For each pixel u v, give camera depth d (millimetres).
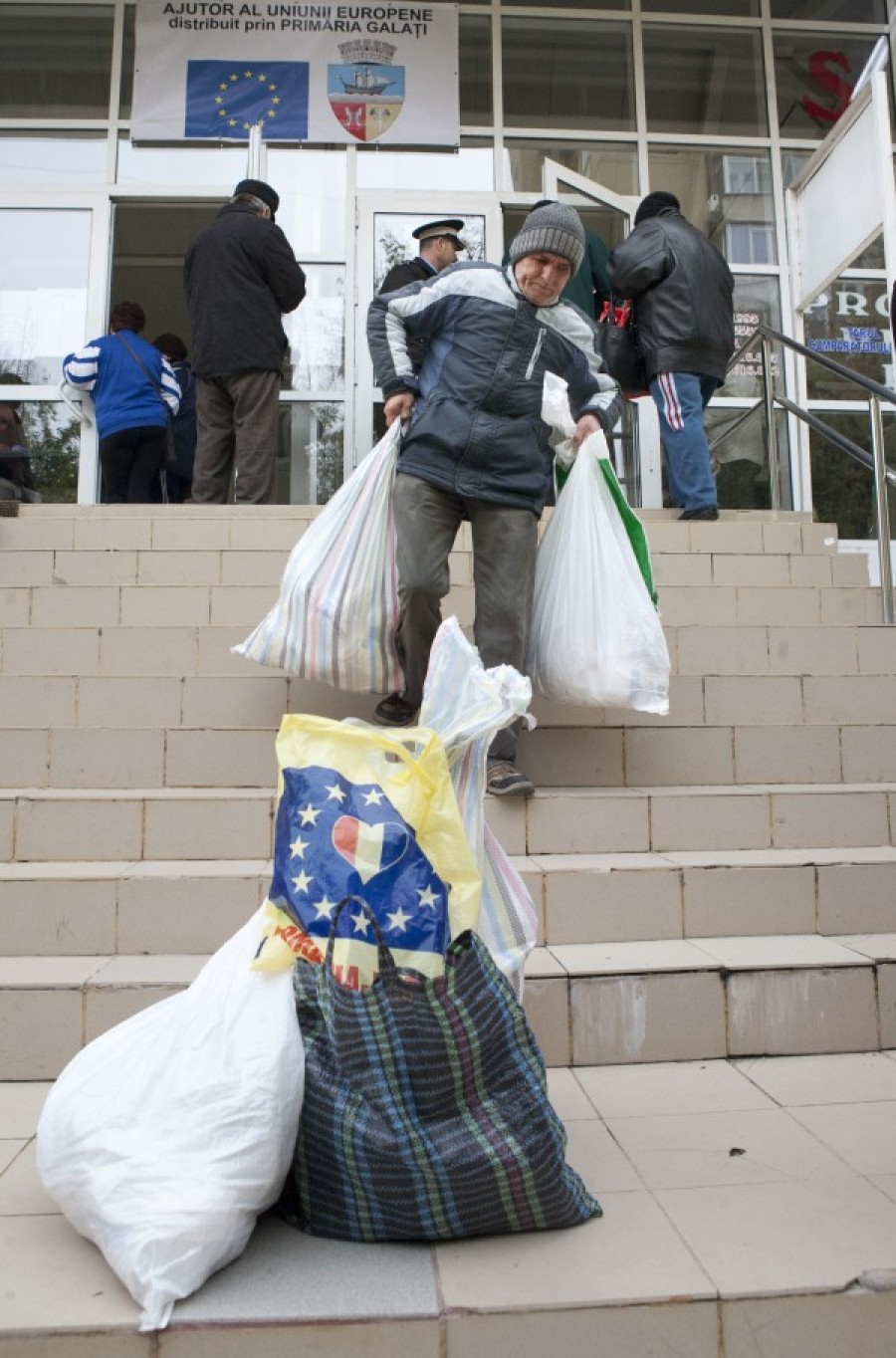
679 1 7418
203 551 4172
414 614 3115
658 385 4930
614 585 3182
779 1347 1562
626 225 7105
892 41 4789
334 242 6875
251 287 5164
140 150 6918
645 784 3400
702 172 7336
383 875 1829
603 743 3396
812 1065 2477
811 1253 1682
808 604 4168
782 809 3133
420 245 5664
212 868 2814
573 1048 2473
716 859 2918
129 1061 1755
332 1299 1567
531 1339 1539
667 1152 2051
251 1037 1745
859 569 4434
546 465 3236
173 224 8219
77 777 3248
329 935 1814
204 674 3613
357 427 6727
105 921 2684
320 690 3480
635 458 6742
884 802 3162
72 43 7043
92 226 6785
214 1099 1684
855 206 5871
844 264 6070
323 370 6777
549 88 7301
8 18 7023
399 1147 1684
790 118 7422
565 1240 1735
